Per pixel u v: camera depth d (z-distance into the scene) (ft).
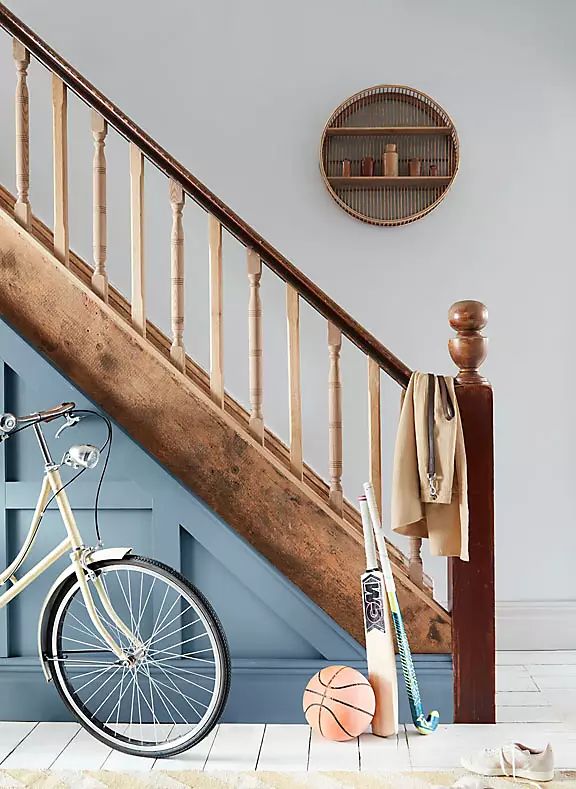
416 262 13.14
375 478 9.80
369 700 9.04
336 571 9.66
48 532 9.82
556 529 13.05
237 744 9.00
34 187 12.91
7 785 8.00
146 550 9.80
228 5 13.07
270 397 13.08
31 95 12.92
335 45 13.07
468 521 9.47
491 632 9.53
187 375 10.30
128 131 9.57
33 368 9.60
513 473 13.08
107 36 13.03
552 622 12.91
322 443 13.08
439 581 12.84
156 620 9.68
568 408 13.07
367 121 13.08
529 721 9.66
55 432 9.71
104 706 9.64
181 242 9.75
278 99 13.09
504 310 13.09
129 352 9.66
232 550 9.59
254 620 9.75
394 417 13.05
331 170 13.08
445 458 9.12
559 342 13.07
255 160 13.12
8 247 9.75
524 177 13.08
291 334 9.79
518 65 13.07
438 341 13.11
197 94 13.08
